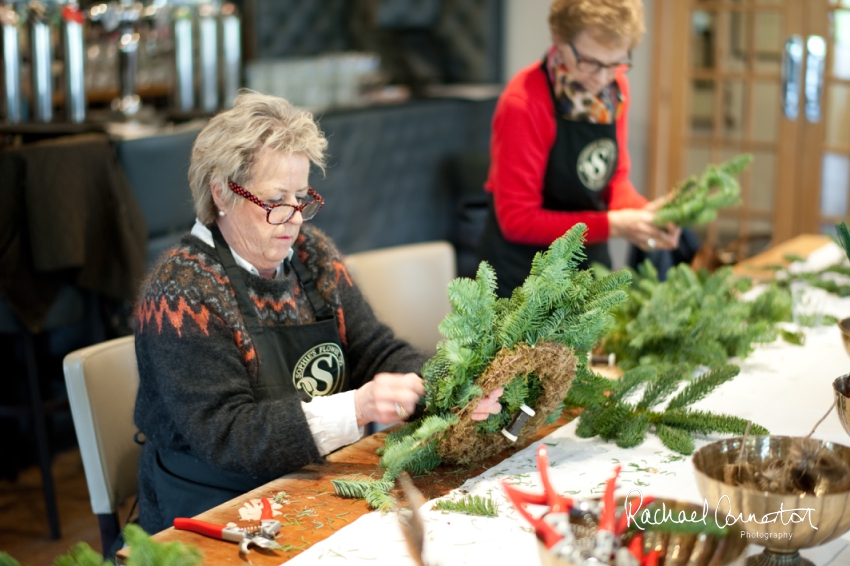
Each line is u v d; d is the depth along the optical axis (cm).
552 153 234
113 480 171
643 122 549
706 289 203
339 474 140
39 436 278
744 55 525
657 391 158
